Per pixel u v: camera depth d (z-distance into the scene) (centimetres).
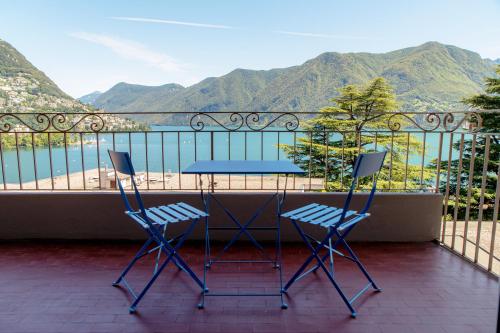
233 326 180
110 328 178
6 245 306
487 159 254
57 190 329
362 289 222
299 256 280
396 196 309
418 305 203
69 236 321
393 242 313
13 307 200
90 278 239
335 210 232
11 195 316
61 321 185
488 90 1401
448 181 307
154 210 229
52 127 324
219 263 265
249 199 313
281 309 198
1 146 325
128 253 287
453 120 296
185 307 200
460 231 698
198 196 312
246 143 337
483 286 228
